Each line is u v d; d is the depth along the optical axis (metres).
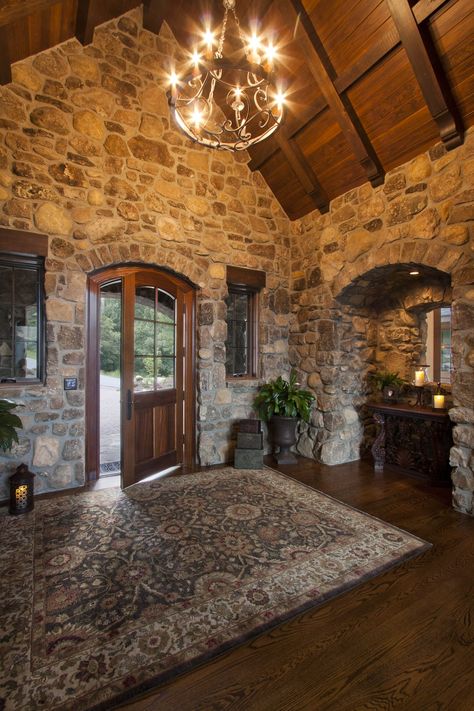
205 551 2.13
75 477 3.18
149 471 3.41
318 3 2.59
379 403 3.88
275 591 1.78
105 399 8.38
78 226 3.17
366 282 3.76
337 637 1.51
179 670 1.35
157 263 3.52
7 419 2.46
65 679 1.30
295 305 4.43
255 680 1.32
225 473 3.55
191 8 3.25
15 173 2.92
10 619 1.58
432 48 2.42
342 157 3.44
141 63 3.49
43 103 3.04
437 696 1.26
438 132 2.79
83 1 2.81
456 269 2.72
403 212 3.11
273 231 4.36
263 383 4.25
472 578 1.91
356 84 2.86
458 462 2.72
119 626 1.55
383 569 1.97
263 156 3.98
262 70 1.76
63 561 2.02
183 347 3.86
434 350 4.68
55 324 3.09
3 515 2.60
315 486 3.21
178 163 3.69
